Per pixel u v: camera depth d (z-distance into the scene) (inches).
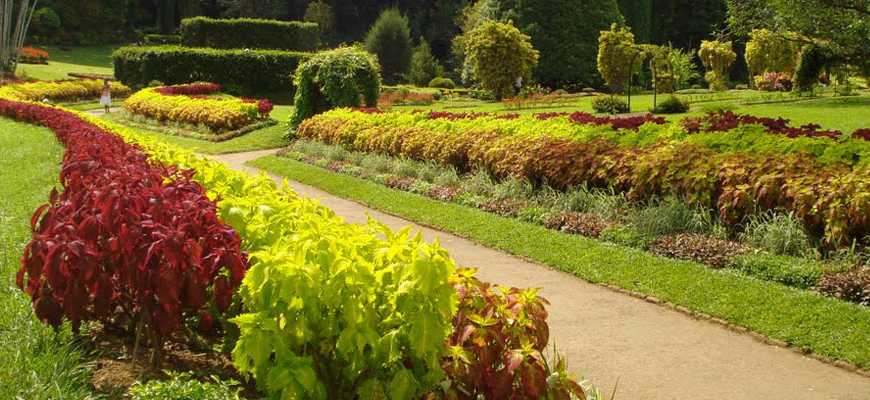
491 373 139.3
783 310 250.7
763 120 480.7
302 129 770.2
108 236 165.2
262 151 812.6
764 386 201.9
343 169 607.8
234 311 173.5
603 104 1117.1
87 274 150.9
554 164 426.0
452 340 143.2
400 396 129.3
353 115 726.5
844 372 211.3
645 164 376.8
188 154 313.3
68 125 642.8
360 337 128.3
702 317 257.0
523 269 322.0
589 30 1846.7
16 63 1753.2
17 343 169.2
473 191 472.7
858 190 294.4
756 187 327.3
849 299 260.4
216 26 1898.4
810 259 296.7
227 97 1317.7
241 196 227.6
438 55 2677.2
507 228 385.1
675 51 1640.0
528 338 143.5
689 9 2294.5
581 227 368.8
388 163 592.1
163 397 135.0
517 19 1838.1
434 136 568.4
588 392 181.6
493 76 1497.3
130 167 246.2
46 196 372.8
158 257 153.6
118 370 164.2
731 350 228.4
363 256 150.1
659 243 332.5
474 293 145.9
